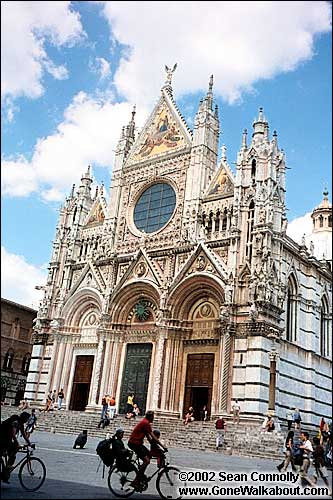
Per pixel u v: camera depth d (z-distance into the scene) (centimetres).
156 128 6512
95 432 4603
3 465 1841
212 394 4853
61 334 6231
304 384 5241
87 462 2622
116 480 2075
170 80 6675
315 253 7944
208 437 4038
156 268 5603
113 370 5669
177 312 5297
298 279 5434
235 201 5203
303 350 5331
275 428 4303
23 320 8475
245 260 4966
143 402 5334
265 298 4653
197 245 5278
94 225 6669
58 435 4434
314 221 8519
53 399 5981
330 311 5991
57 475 2112
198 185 5666
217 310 5100
